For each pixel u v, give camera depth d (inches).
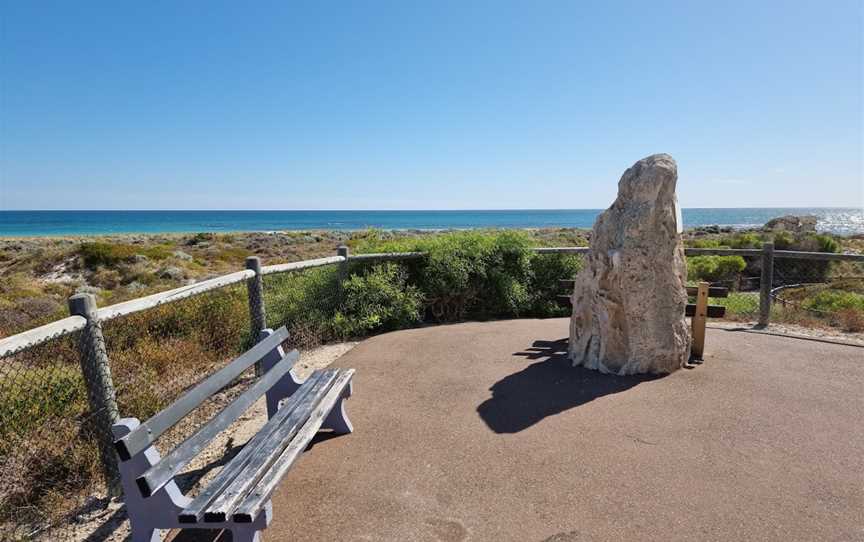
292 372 139.7
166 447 143.9
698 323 193.9
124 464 83.7
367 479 115.7
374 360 205.6
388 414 151.6
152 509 84.4
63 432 135.4
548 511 102.2
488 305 292.4
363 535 96.4
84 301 111.1
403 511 103.5
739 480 111.9
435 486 112.2
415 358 206.4
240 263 968.3
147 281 639.8
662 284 176.7
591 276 185.8
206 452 137.6
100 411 116.3
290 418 111.3
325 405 121.0
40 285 598.9
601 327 182.2
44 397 146.5
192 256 982.4
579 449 126.8
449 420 145.9
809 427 137.2
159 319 233.8
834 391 162.1
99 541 103.7
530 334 240.2
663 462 119.9
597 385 169.0
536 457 123.6
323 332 243.4
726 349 208.7
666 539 93.0
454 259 275.1
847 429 135.9
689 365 186.4
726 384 168.1
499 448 128.5
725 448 126.1
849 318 254.2
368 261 271.3
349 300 254.4
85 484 124.9
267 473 87.8
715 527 96.0
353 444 133.0
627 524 97.5
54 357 181.6
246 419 157.9
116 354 192.2
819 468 116.6
